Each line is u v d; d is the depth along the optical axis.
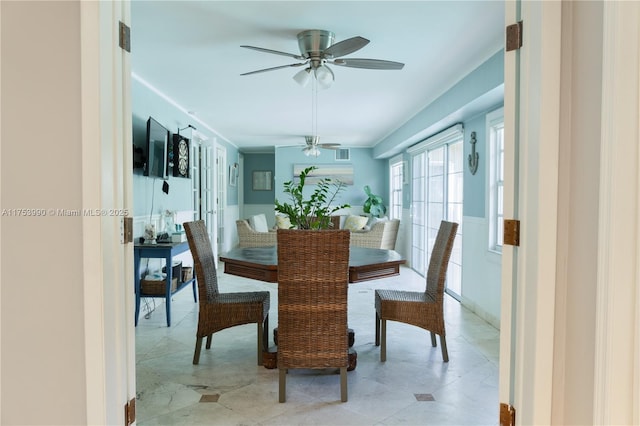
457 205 4.86
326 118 5.82
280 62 3.42
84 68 1.35
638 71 1.12
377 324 3.16
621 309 1.15
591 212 1.23
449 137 4.84
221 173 7.71
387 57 3.27
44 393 1.39
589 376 1.23
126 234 1.53
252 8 2.45
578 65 1.29
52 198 1.37
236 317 2.79
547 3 1.33
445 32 2.78
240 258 2.84
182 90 4.32
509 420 1.51
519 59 1.44
